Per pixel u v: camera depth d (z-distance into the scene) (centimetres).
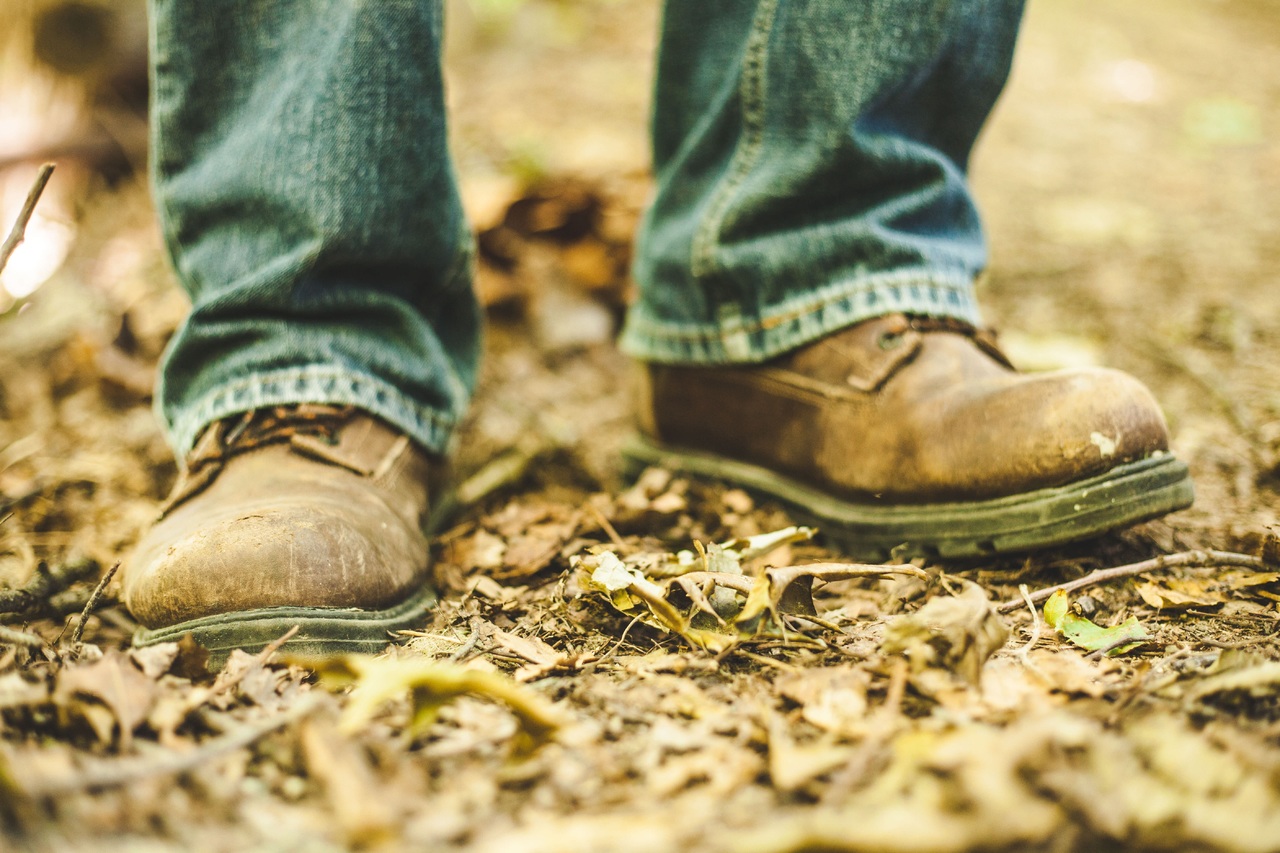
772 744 65
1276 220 163
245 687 71
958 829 60
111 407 112
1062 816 61
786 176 85
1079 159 198
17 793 61
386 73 81
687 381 94
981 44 85
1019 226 165
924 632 71
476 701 69
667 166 96
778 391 90
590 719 69
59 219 156
